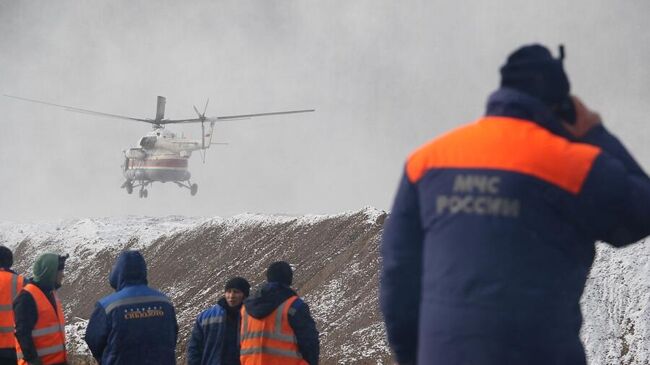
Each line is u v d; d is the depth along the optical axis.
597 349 27.59
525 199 8.02
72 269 65.19
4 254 23.77
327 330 36.25
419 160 8.66
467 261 8.02
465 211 8.18
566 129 8.48
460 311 7.96
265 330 19.16
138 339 18.62
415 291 8.61
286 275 19.48
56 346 20.61
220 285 48.31
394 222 8.75
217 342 20.55
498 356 7.78
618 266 30.92
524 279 7.89
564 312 8.05
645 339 27.34
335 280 40.53
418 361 8.30
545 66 8.58
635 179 8.18
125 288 19.00
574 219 8.07
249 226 54.47
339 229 46.22
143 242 63.72
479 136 8.39
